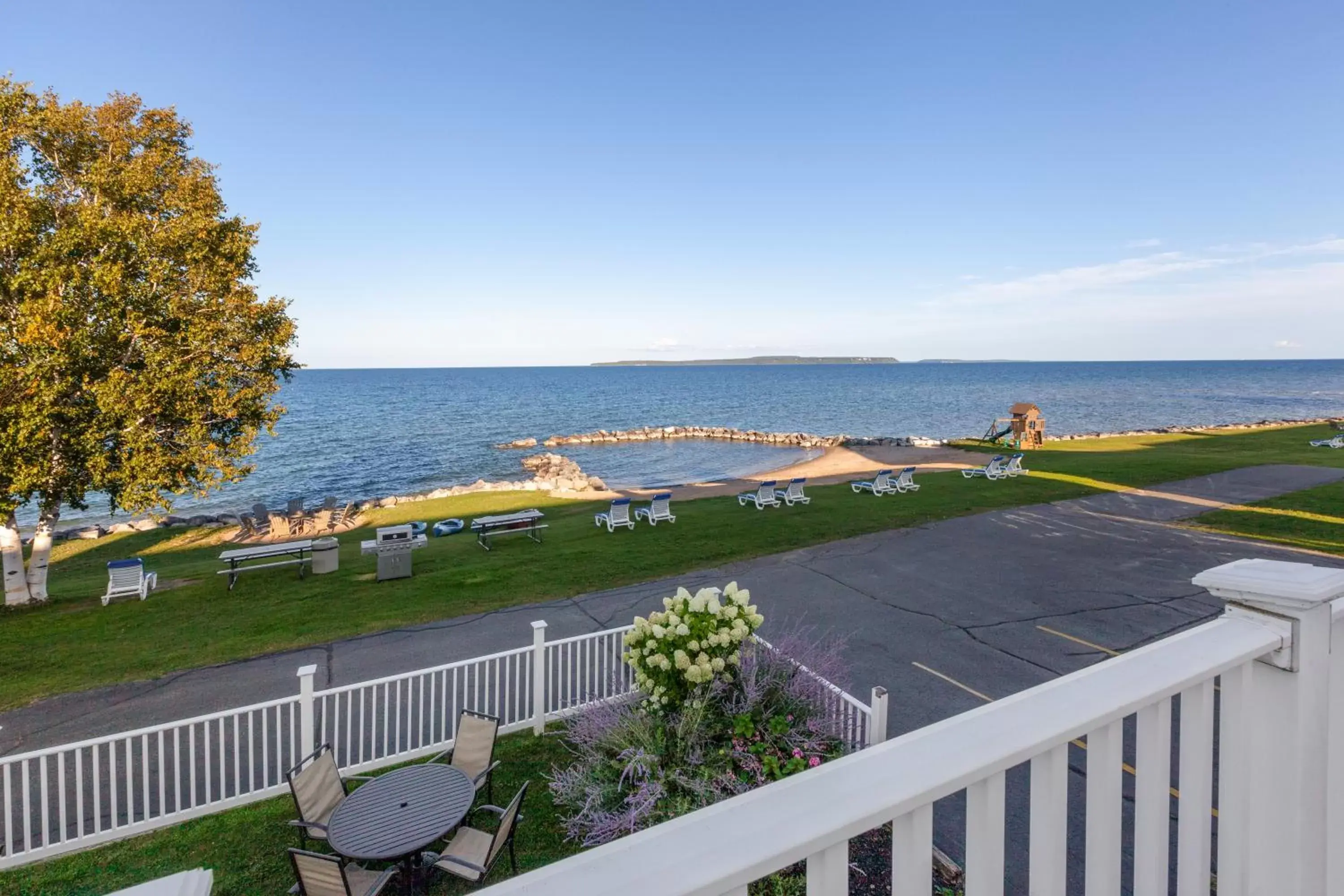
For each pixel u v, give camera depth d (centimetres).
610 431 5338
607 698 561
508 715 753
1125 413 6900
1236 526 1537
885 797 110
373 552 1644
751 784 445
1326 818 160
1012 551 1379
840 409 7906
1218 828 159
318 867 428
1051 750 130
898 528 1623
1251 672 158
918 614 1026
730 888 95
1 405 1104
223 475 1345
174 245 1243
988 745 122
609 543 1591
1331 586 148
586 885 90
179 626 1127
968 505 1873
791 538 1554
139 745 740
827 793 110
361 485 3341
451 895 475
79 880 510
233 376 1355
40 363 1084
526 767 641
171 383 1190
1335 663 167
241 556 1381
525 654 948
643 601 1134
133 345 1232
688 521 1828
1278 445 3241
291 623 1104
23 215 1109
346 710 802
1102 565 1266
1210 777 153
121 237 1177
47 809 537
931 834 119
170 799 634
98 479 1201
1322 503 1753
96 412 1212
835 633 953
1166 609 1029
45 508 1271
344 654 961
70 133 1250
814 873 108
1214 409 7406
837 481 2605
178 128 1386
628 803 462
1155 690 138
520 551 1552
